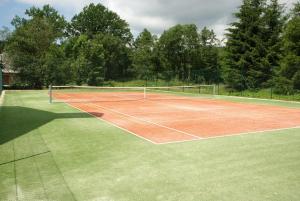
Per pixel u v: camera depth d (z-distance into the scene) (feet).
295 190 17.47
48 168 20.86
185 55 219.41
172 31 215.92
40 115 46.83
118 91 121.70
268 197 16.47
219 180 18.90
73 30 269.44
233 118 46.26
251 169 21.13
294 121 43.83
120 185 17.92
